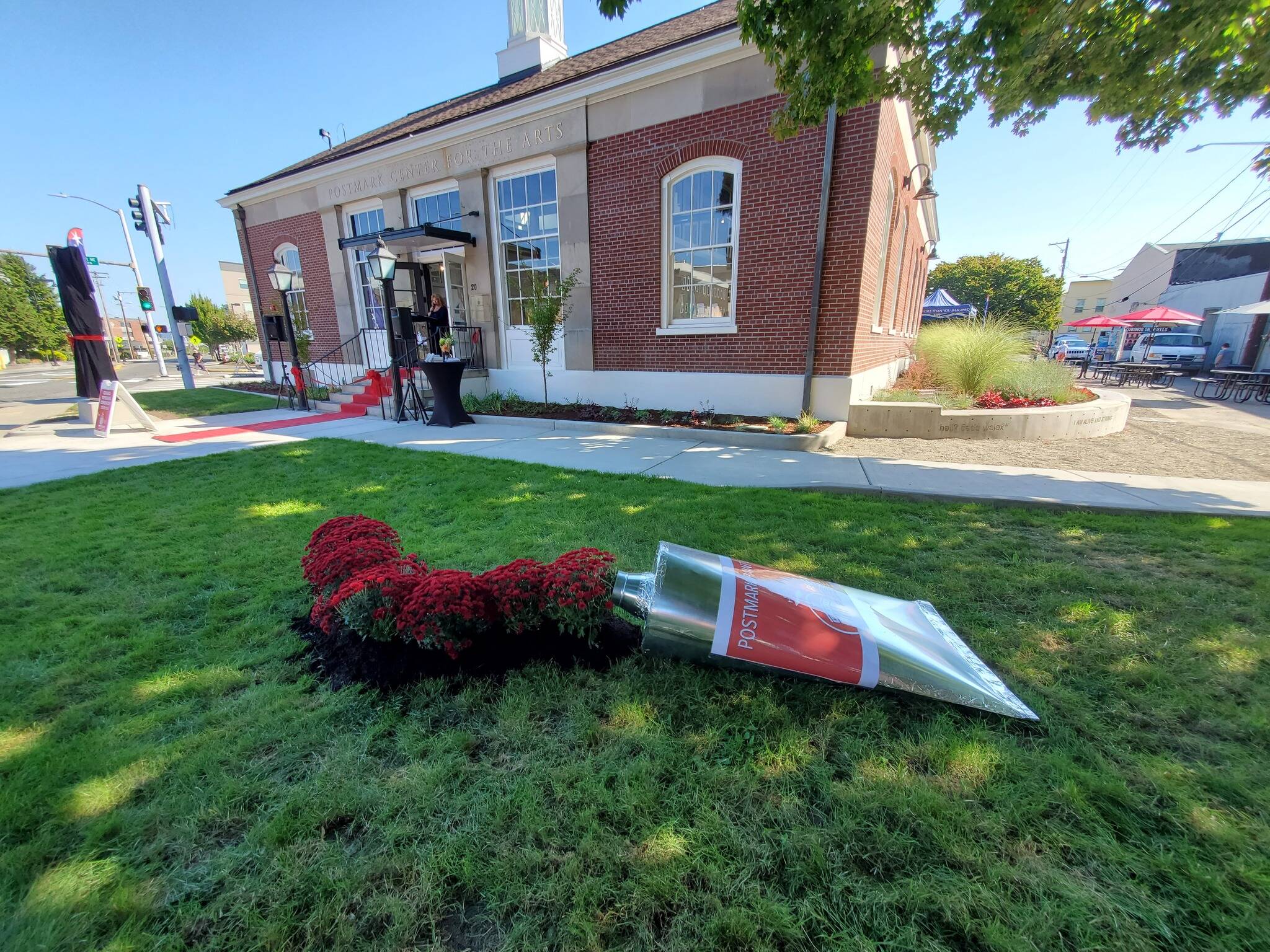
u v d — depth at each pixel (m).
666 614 2.24
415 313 11.70
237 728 2.00
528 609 2.41
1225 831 1.56
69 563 3.57
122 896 1.38
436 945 1.29
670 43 8.34
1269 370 13.40
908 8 4.10
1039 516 4.28
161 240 16.27
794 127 4.94
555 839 1.56
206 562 3.58
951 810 1.62
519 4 12.02
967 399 8.44
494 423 9.21
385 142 11.07
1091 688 2.21
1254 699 2.14
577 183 9.08
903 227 11.40
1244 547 3.59
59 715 2.09
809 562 3.42
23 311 53.72
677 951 1.27
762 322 7.98
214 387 16.48
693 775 1.79
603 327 9.44
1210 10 3.58
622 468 5.98
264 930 1.31
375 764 1.85
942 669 2.15
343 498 5.01
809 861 1.48
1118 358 24.61
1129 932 1.30
